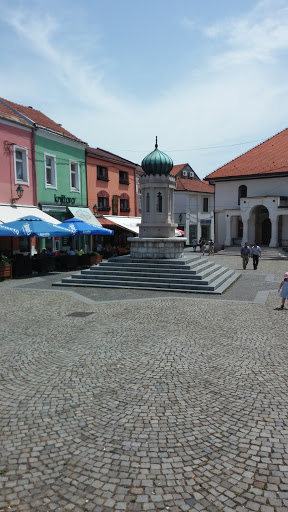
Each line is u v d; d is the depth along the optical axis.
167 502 3.44
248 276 18.88
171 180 18.08
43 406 5.21
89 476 3.78
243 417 4.88
